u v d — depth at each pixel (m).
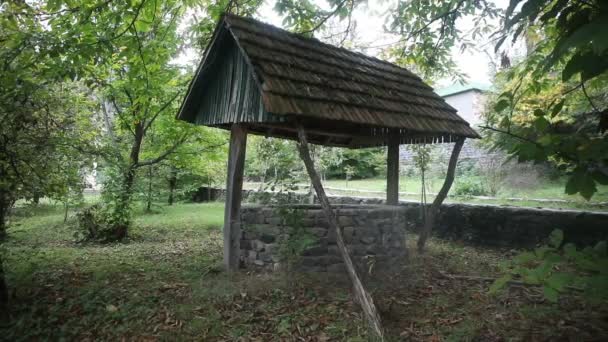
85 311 4.34
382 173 18.86
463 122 6.66
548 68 1.76
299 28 6.63
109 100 9.52
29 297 4.76
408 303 4.45
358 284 3.96
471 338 3.54
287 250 5.22
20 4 4.78
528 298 4.41
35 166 4.93
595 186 1.68
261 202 6.18
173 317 4.15
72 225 10.82
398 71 7.14
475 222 7.80
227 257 5.82
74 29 5.09
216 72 5.96
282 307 4.36
